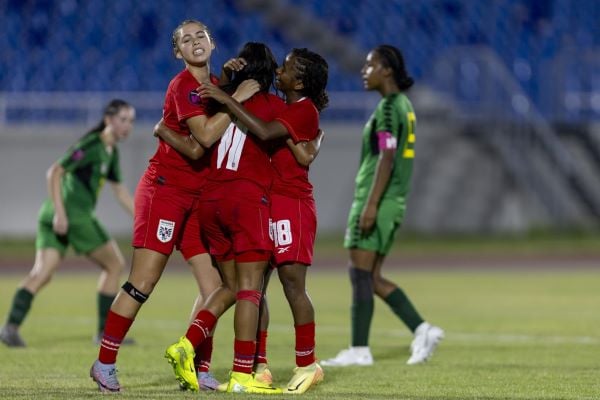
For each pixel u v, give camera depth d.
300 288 23.20
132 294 22.25
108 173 34.38
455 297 50.62
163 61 94.19
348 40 97.81
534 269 66.75
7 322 32.78
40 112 87.69
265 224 22.28
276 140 23.00
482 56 91.25
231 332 37.25
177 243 23.95
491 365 28.30
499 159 86.81
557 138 89.25
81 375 26.08
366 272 28.81
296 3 99.31
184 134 22.39
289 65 23.45
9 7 96.69
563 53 95.12
